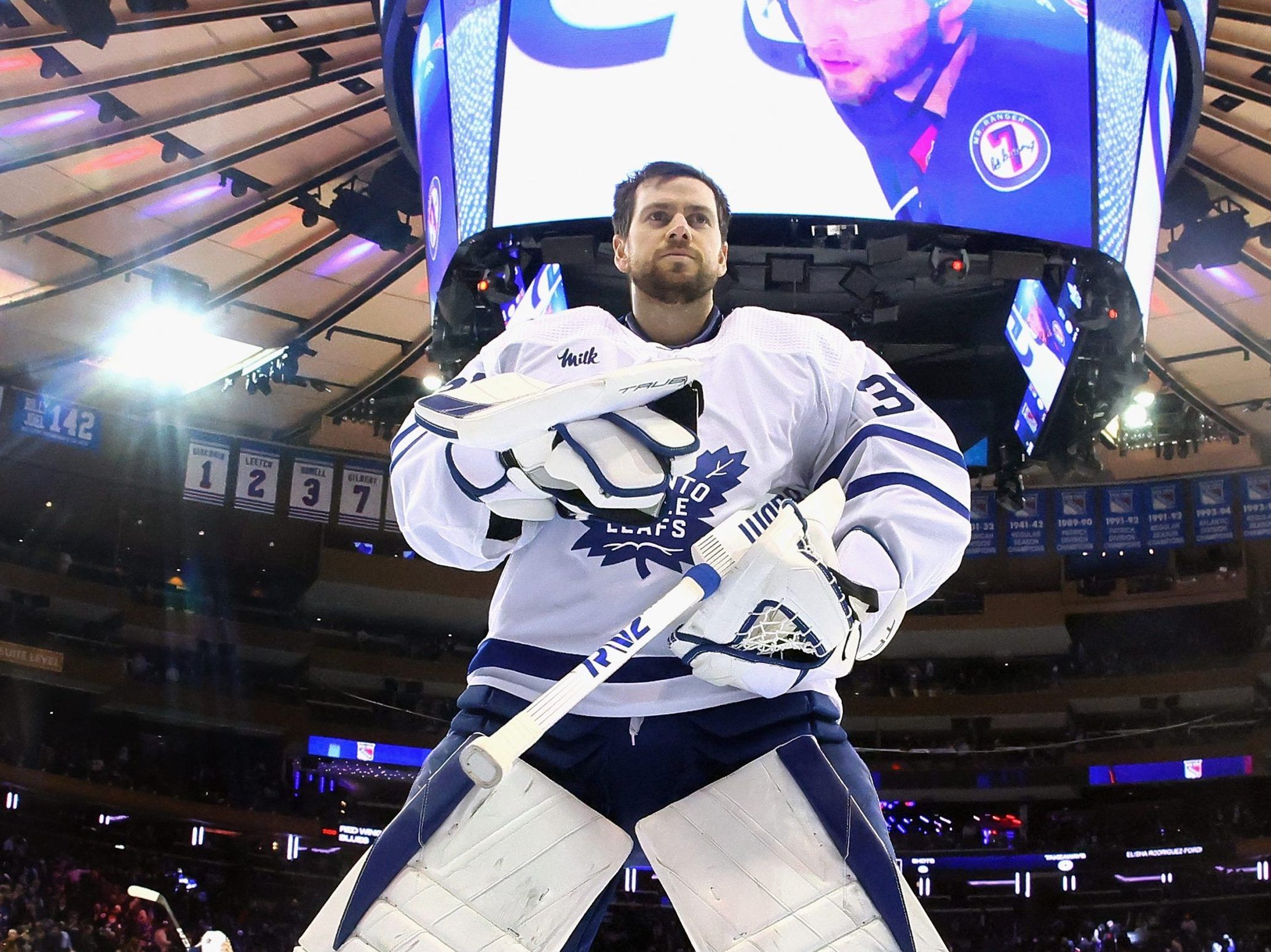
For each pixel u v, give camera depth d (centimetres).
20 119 1234
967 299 1230
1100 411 1280
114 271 1547
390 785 2484
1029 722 2597
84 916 1858
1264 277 1563
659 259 194
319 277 1650
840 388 194
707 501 183
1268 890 2327
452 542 192
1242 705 2489
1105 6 936
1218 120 1307
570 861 171
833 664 180
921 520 184
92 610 2291
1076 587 2609
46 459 2125
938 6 917
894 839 2539
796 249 1074
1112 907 2431
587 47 927
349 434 2345
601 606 184
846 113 909
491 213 944
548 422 158
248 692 2414
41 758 2095
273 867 2316
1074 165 931
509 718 183
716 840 168
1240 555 2511
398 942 165
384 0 1073
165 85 1224
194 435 2234
